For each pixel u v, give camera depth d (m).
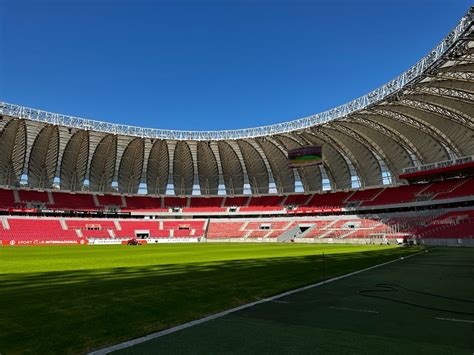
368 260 27.81
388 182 82.56
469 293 12.76
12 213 75.69
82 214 85.25
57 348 6.97
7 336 7.68
